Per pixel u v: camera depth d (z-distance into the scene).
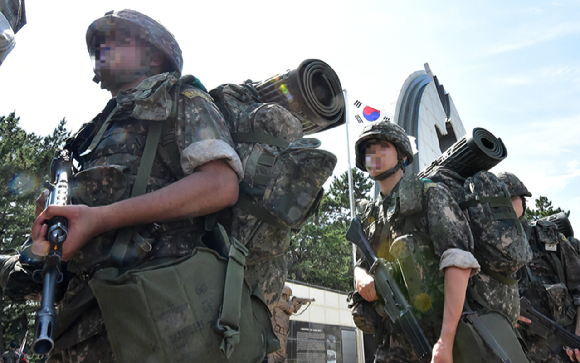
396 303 2.75
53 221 1.17
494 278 3.00
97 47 1.68
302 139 1.63
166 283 1.20
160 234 1.41
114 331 1.16
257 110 1.64
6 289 1.64
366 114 14.64
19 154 18.86
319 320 13.03
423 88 18.50
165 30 1.75
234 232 1.52
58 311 1.42
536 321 4.52
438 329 2.68
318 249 36.34
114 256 1.30
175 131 1.49
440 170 3.51
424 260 2.75
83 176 1.41
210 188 1.36
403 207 2.83
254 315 1.44
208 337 1.20
